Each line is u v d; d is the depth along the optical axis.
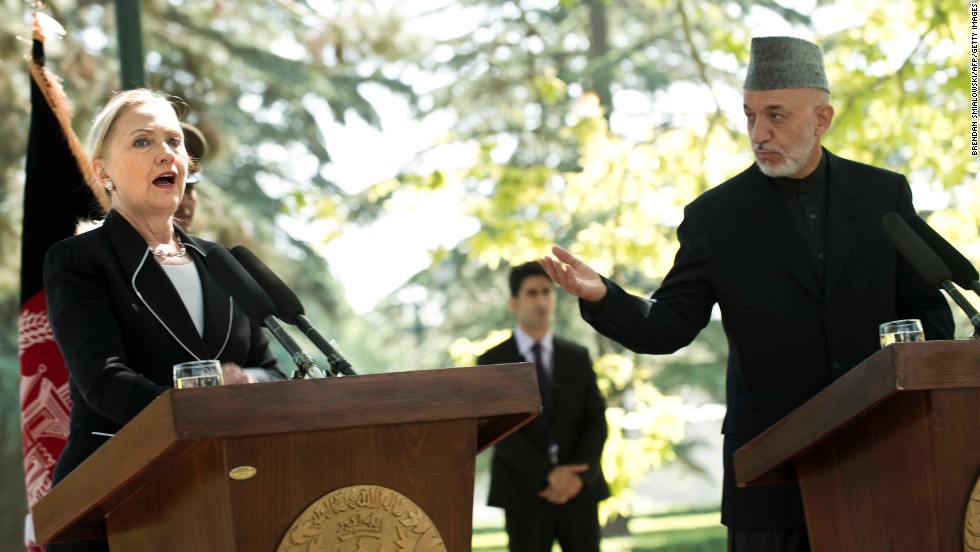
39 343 6.39
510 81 28.58
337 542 3.78
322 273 29.77
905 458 4.36
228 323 5.14
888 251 5.96
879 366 4.21
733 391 5.97
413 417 3.84
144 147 5.11
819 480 4.75
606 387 13.93
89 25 22.28
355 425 3.77
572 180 14.35
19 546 25.50
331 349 4.29
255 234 27.52
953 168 13.10
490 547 25.66
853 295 5.87
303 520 3.74
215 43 26.94
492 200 14.48
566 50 31.05
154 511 4.00
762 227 5.98
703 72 14.43
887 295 5.91
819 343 5.83
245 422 3.64
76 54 19.67
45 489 6.32
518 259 14.45
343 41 18.69
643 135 14.35
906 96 13.20
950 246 5.17
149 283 4.98
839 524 4.68
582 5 31.27
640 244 14.12
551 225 16.08
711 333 29.58
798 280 5.89
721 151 13.95
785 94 5.92
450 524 3.95
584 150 14.25
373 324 36.53
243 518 3.69
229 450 3.67
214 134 18.83
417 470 3.91
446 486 3.95
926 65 13.14
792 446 4.59
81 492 3.92
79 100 19.27
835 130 13.27
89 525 4.37
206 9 26.47
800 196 6.07
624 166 14.05
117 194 5.16
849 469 4.61
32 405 6.35
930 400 4.22
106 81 19.59
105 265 4.94
